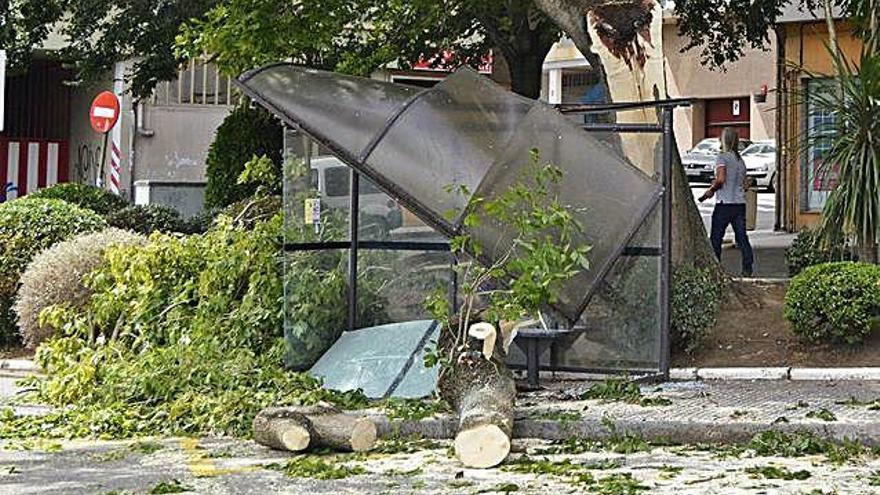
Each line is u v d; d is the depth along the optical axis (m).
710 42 30.48
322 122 14.86
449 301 15.30
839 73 17.06
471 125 14.95
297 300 15.29
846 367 15.21
